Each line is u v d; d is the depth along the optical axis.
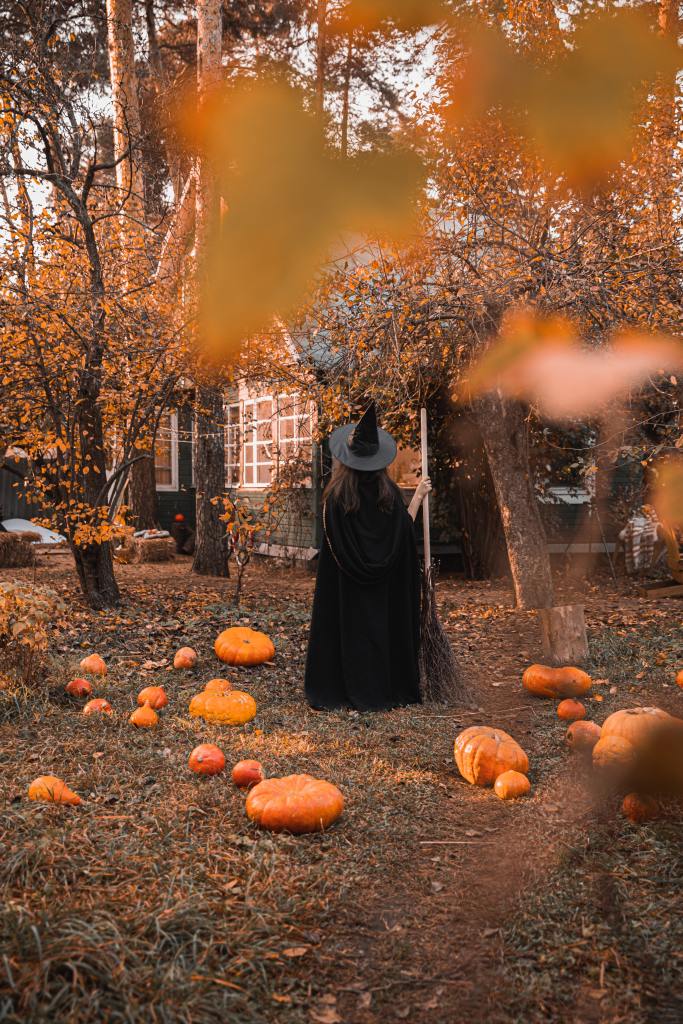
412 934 2.52
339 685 5.67
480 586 11.80
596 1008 2.02
